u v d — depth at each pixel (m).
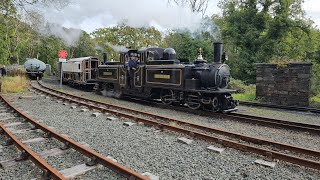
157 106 11.60
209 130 6.95
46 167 4.06
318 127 7.57
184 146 5.68
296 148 5.42
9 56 29.17
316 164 4.50
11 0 15.08
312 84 14.80
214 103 9.50
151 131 6.84
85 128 7.05
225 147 5.61
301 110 10.86
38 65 28.41
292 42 23.02
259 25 21.84
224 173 4.36
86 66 19.34
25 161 4.68
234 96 15.00
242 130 7.37
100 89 16.45
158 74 11.40
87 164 4.46
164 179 4.10
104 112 9.14
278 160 4.91
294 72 11.88
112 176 4.12
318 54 19.39
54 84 23.41
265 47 21.16
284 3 20.48
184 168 4.53
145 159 4.91
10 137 5.67
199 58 10.55
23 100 12.01
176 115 9.47
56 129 6.91
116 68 14.30
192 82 9.90
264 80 13.05
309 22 21.22
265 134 6.97
